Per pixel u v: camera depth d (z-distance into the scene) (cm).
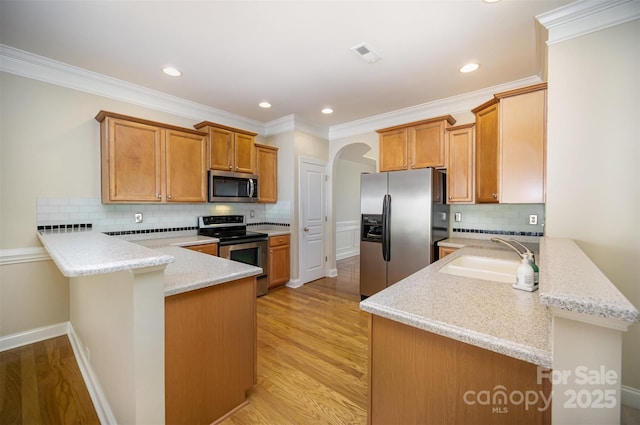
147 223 315
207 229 360
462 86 293
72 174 261
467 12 180
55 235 202
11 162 231
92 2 169
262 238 371
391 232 326
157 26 193
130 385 122
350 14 181
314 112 379
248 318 172
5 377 196
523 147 212
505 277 185
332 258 477
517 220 304
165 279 147
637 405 159
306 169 430
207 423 151
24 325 240
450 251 293
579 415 68
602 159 167
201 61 242
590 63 169
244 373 170
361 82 284
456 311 104
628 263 162
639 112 159
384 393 110
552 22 177
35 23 189
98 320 168
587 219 171
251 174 383
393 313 104
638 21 157
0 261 226
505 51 227
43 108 245
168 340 134
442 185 327
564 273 85
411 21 189
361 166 719
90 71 260
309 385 190
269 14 181
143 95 303
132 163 274
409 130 335
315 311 320
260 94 315
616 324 63
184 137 313
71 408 167
